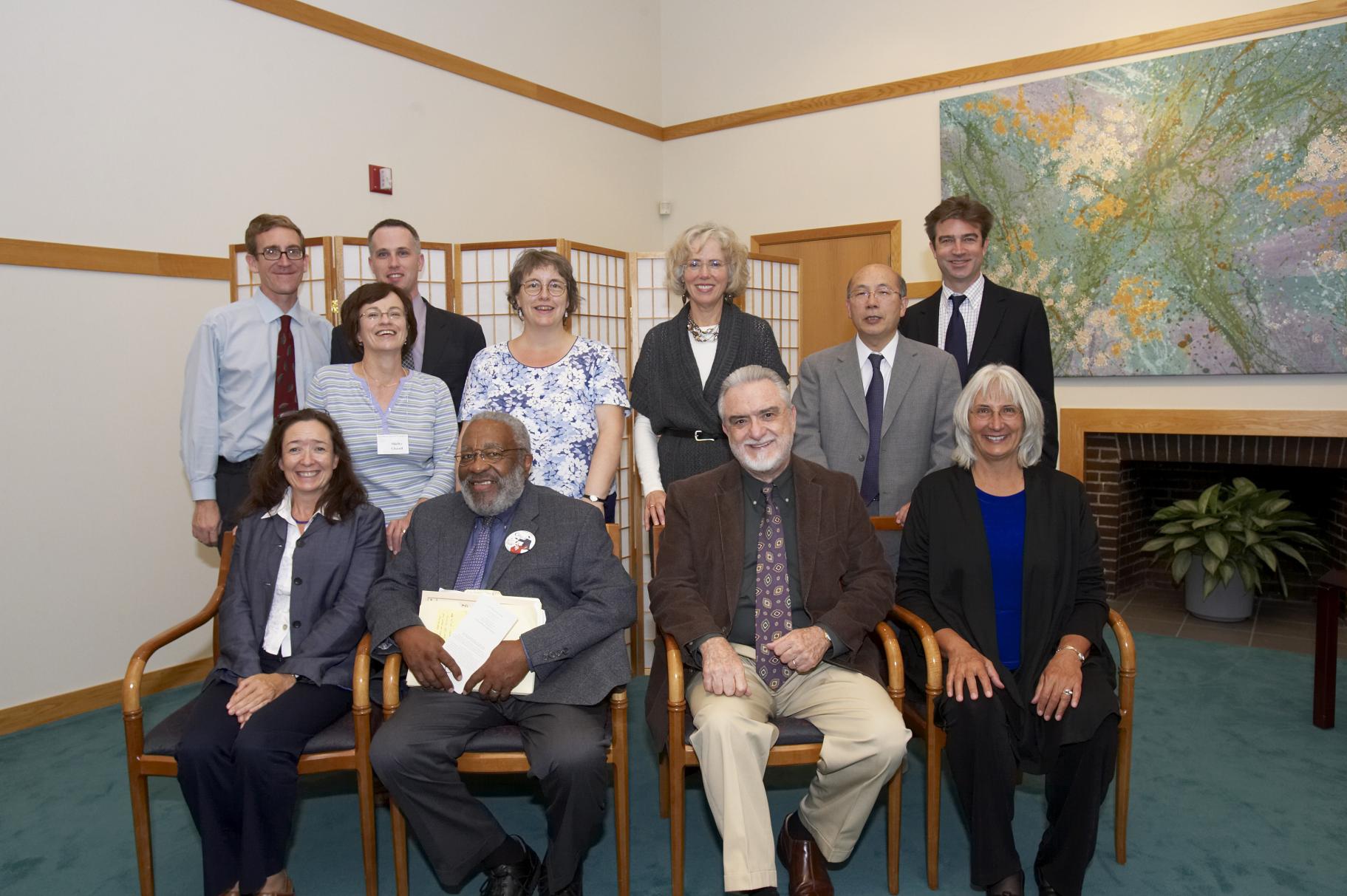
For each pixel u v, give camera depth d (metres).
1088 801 1.93
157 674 3.70
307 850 2.37
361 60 4.47
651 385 2.80
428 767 1.90
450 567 2.20
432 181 4.88
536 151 5.55
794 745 1.99
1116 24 4.76
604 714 2.12
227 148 3.88
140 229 3.58
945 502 2.29
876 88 5.61
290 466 2.19
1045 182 4.94
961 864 2.24
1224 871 2.19
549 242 3.77
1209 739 3.02
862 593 2.12
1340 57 4.08
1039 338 2.89
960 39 5.29
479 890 2.16
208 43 3.79
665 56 6.57
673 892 2.01
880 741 1.90
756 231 6.24
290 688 2.07
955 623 2.21
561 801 1.92
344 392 2.53
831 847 2.00
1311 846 2.30
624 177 6.28
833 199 5.88
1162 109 4.55
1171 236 4.57
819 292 6.00
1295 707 3.31
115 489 3.57
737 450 2.16
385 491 2.54
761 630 2.15
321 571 2.20
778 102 6.06
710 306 2.74
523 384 2.67
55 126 3.31
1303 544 4.96
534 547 2.17
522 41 5.41
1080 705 1.98
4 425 3.23
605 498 2.65
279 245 2.88
